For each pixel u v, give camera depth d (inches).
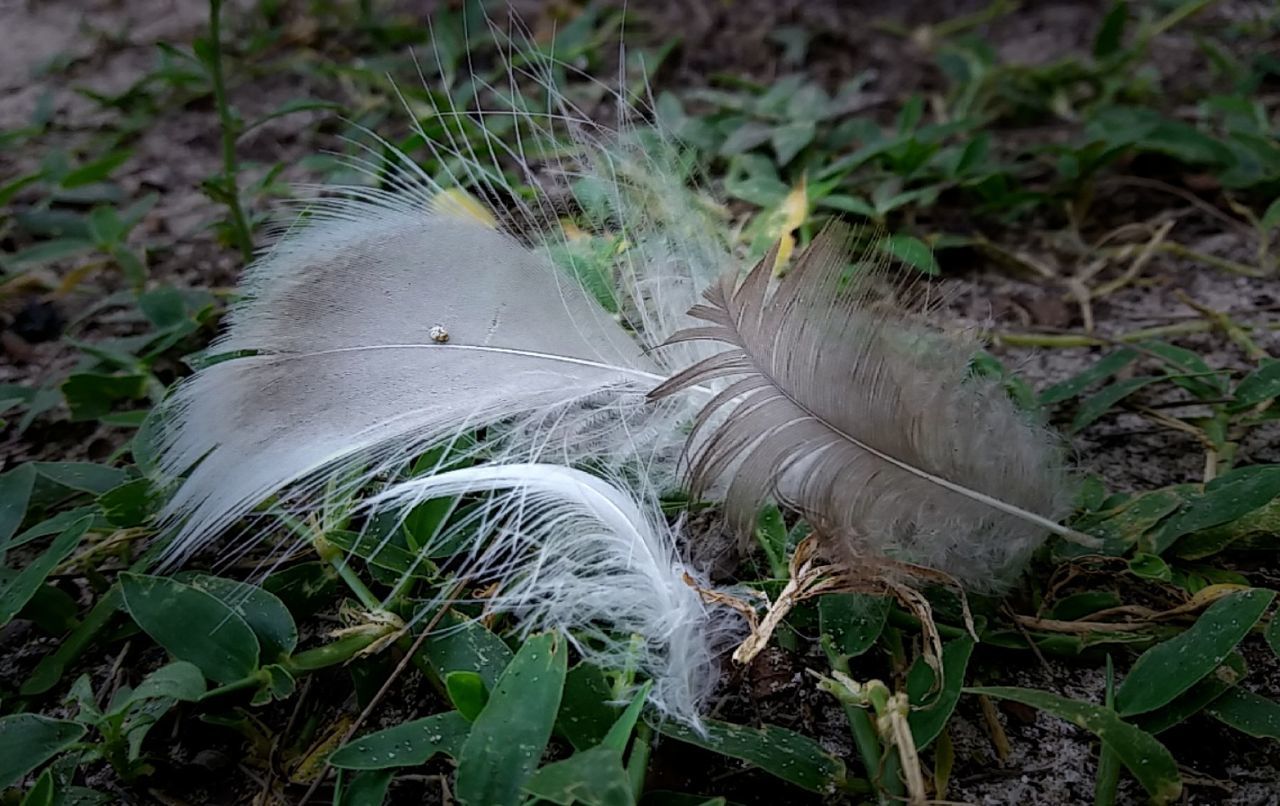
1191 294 10.7
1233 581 8.1
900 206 11.5
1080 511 8.4
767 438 7.7
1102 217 11.6
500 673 7.6
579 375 8.4
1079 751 7.6
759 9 16.1
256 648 7.6
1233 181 11.4
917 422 7.7
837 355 7.8
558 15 15.9
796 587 7.7
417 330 8.4
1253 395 9.0
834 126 13.1
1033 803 7.5
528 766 7.0
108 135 13.8
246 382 8.1
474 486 8.1
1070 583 8.2
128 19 17.2
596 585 7.9
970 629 7.6
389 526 8.2
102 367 10.0
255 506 8.1
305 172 12.8
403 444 8.2
